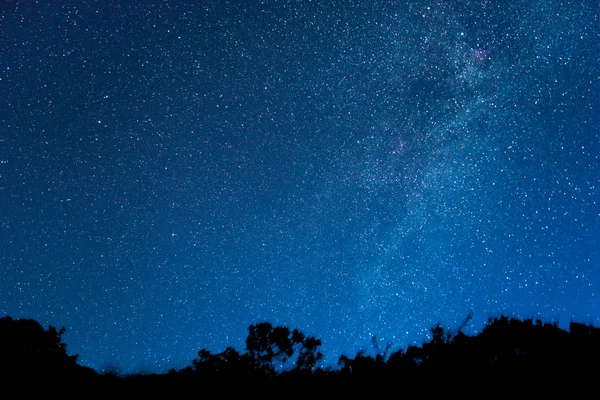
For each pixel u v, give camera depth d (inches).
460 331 241.1
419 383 207.9
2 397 171.2
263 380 223.5
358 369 226.7
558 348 214.4
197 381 217.5
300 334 255.0
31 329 210.4
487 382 199.6
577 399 180.1
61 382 192.7
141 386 206.4
